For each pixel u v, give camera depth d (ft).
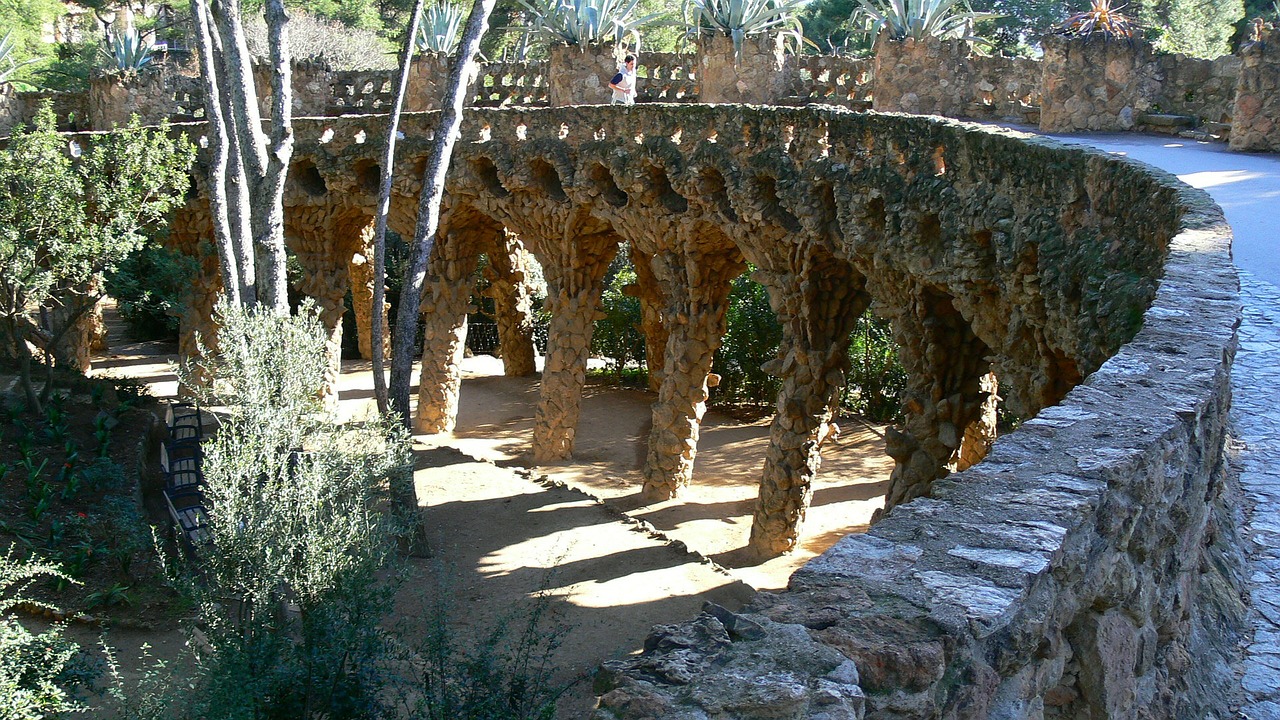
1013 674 12.53
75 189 73.05
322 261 94.68
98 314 123.03
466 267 91.20
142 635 47.16
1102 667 14.88
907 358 50.44
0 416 72.08
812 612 11.71
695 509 74.84
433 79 92.99
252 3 149.59
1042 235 35.09
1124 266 29.78
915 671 10.82
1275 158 57.00
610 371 115.85
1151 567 16.67
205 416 82.48
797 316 61.72
